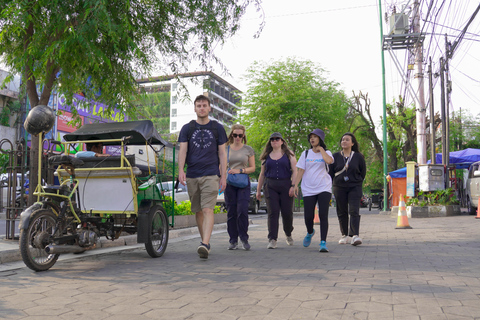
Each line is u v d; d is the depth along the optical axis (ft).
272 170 22.13
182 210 35.01
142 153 23.63
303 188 21.66
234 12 24.11
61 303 10.78
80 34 18.29
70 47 20.10
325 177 21.24
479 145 133.90
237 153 21.88
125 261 17.76
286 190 22.26
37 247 15.20
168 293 11.78
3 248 17.98
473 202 51.31
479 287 12.23
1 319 9.42
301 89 78.07
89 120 72.43
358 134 113.91
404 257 18.31
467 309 9.93
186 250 21.77
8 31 19.94
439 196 53.72
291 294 11.53
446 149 59.36
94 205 18.86
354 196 22.97
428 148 105.60
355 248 21.75
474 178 50.98
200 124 18.63
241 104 81.00
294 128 78.89
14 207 21.09
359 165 23.02
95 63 19.63
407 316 9.42
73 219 16.97
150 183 19.39
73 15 19.95
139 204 18.70
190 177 18.35
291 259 18.07
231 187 21.99
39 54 19.63
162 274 14.66
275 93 78.89
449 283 12.78
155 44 25.89
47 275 14.56
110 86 24.53
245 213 21.76
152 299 11.12
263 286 12.59
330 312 9.78
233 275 14.40
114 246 22.81
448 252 19.72
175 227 32.68
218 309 10.12
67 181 18.58
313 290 11.98
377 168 126.00
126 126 20.47
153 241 19.07
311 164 21.53
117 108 26.03
